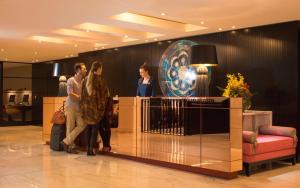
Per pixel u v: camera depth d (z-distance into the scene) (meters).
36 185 4.59
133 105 6.60
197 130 5.53
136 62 10.10
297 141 6.56
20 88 15.09
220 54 8.02
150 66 9.65
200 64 7.36
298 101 6.83
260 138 5.91
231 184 4.74
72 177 5.03
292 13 6.32
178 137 5.82
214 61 7.39
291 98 6.87
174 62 8.98
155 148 6.20
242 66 7.62
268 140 5.73
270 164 5.86
